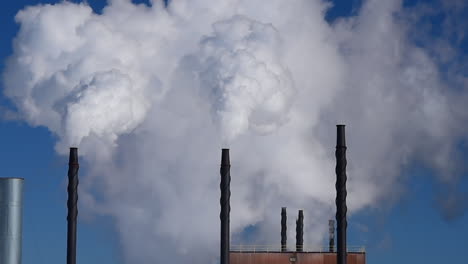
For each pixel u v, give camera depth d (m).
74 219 199.00
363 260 196.62
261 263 193.25
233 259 192.88
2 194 170.88
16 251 170.88
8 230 170.38
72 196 199.50
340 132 172.38
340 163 171.88
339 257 170.25
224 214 188.75
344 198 171.38
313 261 194.12
